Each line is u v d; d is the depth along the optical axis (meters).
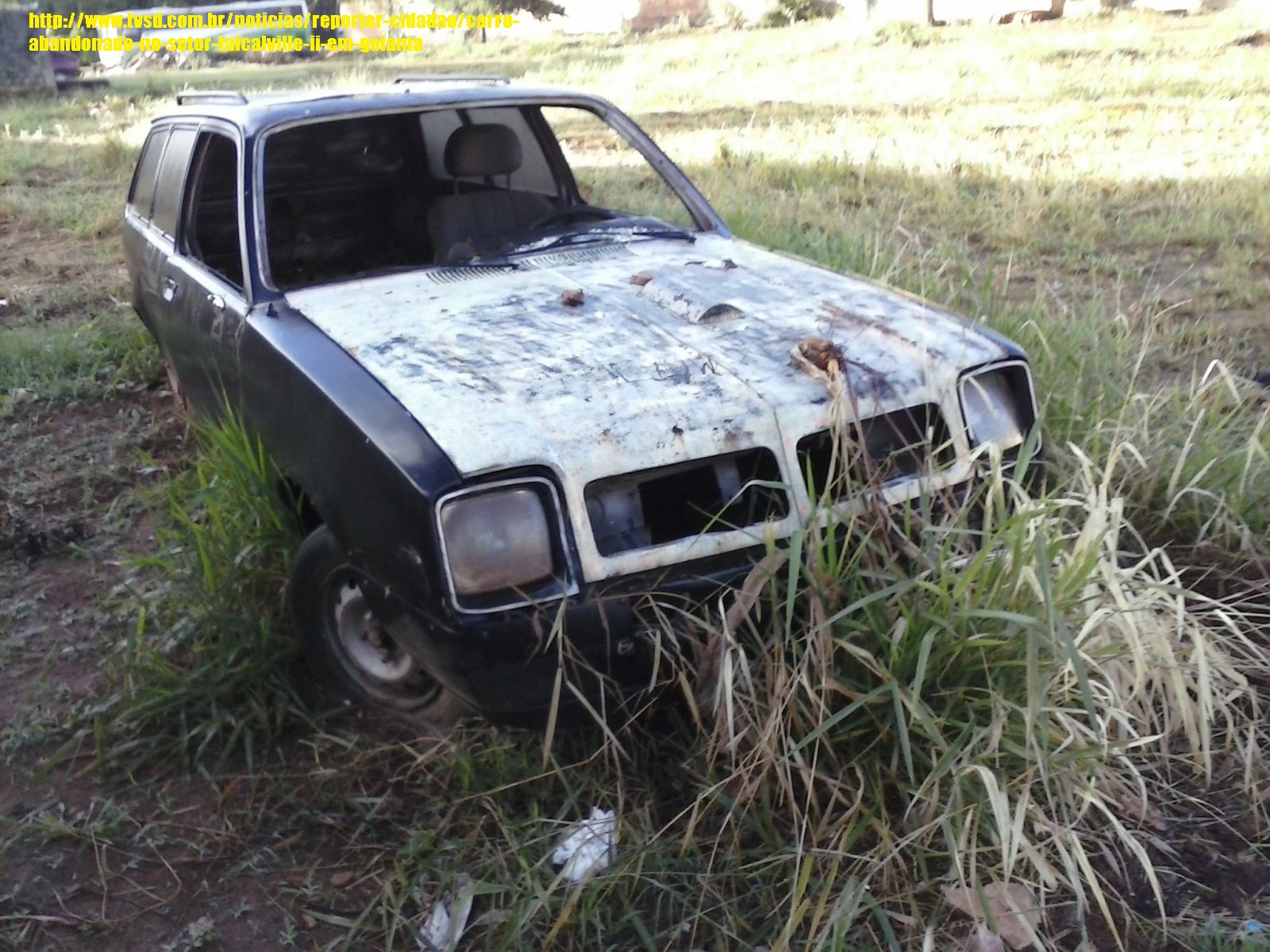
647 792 3.05
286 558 3.66
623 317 3.55
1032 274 7.16
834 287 3.86
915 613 2.86
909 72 16.44
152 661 3.53
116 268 8.30
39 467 5.17
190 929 2.87
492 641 2.79
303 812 3.17
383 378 3.19
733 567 2.96
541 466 2.85
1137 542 4.05
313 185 4.79
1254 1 20.50
